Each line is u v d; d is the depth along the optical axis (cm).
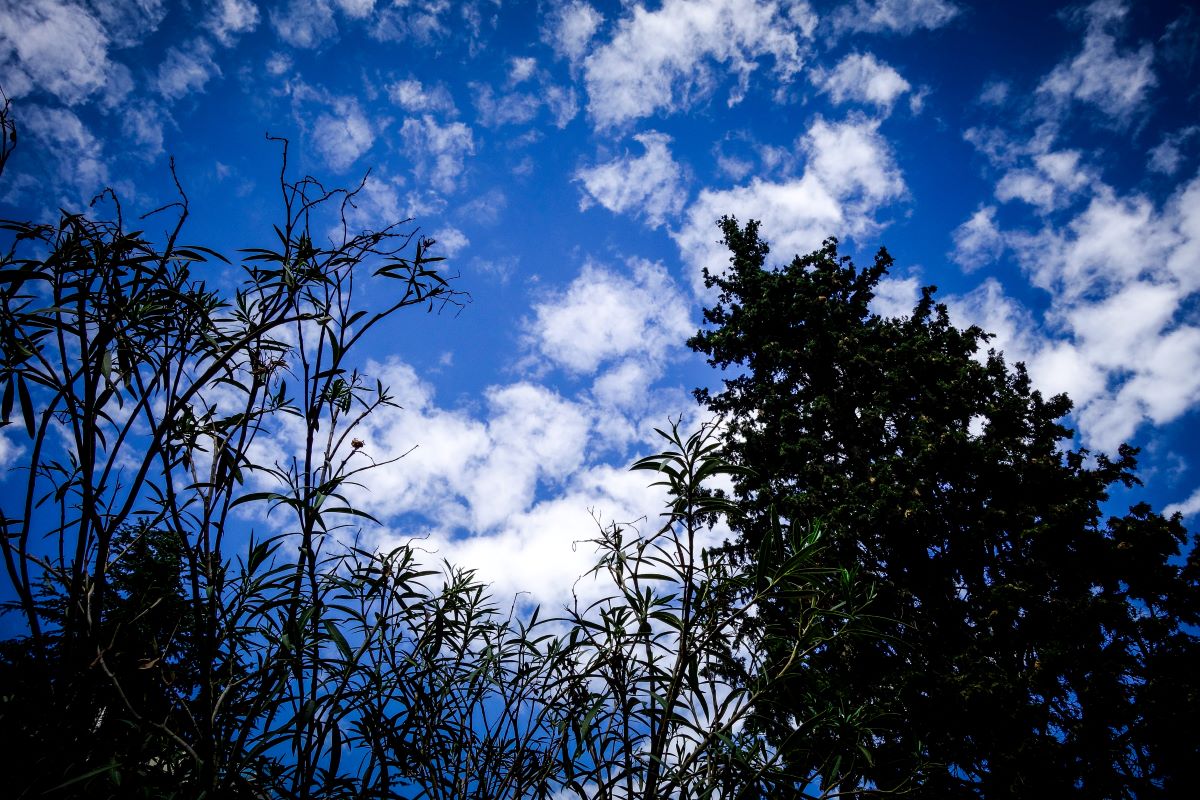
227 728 170
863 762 218
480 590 261
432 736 206
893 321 1203
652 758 186
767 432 1083
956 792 619
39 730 142
